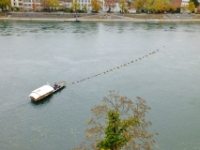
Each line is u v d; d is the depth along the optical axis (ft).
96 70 252.62
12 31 444.14
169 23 626.23
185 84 222.28
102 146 78.02
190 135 149.59
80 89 207.10
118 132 78.07
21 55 296.10
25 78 226.38
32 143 140.05
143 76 238.48
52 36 413.18
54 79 226.58
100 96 195.72
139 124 83.46
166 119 165.07
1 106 177.27
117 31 482.69
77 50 327.88
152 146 138.51
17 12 606.14
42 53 308.40
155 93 202.49
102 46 353.72
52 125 157.17
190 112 174.70
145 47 353.10
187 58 302.86
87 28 510.17
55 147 137.59
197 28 546.67
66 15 627.05
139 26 560.61
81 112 172.55
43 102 185.16
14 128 152.97
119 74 242.37
